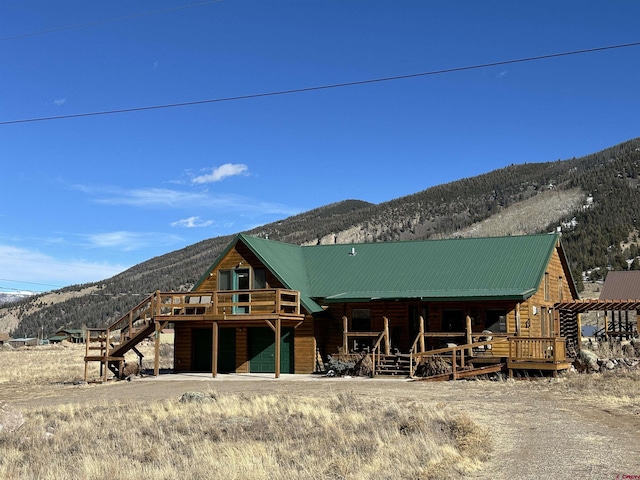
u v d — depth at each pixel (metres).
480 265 33.28
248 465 11.39
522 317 30.81
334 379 28.66
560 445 12.75
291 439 14.05
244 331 33.81
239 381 29.16
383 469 11.12
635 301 33.22
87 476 10.99
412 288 32.88
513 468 10.88
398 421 15.27
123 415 18.17
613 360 26.84
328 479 10.66
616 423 15.31
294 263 36.47
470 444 12.66
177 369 35.00
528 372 26.78
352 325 33.19
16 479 10.91
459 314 31.42
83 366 43.31
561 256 37.66
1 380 33.66
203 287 35.12
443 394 22.00
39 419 17.53
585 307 34.09
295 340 32.81
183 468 11.54
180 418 17.22
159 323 32.88
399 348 32.06
